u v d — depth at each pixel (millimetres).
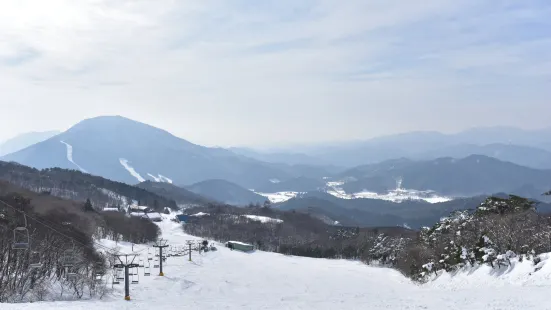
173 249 139750
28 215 78438
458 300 27141
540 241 40344
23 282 48906
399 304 28000
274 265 112438
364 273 96625
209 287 70750
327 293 52281
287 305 34719
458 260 52125
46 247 56812
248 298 48750
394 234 180875
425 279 61656
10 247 50656
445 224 70188
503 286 35469
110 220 173875
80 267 60250
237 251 150000
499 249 44438
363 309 27109
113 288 62562
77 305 34781
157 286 68625
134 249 128750
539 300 23828
